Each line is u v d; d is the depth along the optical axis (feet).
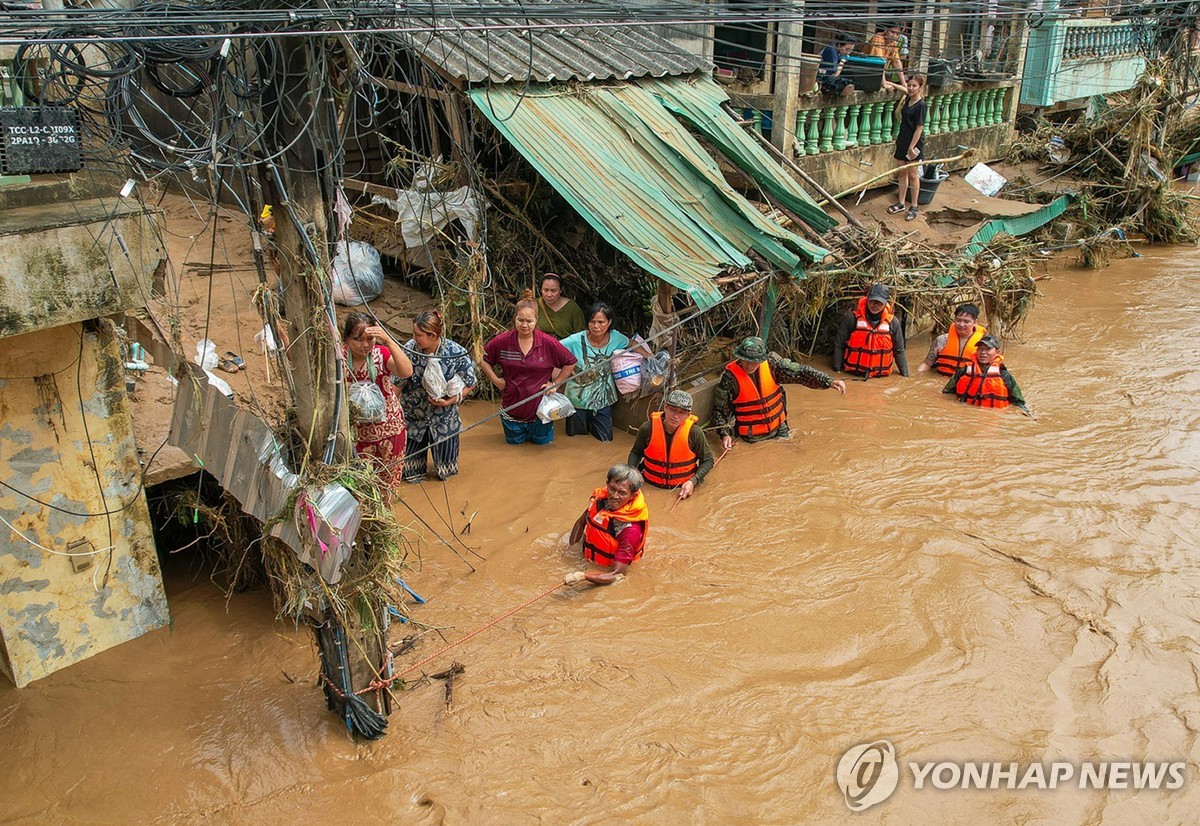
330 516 15.72
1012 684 19.69
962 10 50.67
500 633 20.88
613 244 27.89
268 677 19.52
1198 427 31.45
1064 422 31.83
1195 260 51.93
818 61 41.98
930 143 50.75
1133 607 22.18
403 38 27.45
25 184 16.97
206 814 16.35
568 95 32.17
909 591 22.65
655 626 21.21
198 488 21.56
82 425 18.43
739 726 18.39
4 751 17.49
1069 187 52.60
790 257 32.04
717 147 34.06
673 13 27.27
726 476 28.04
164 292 18.80
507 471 27.81
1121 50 64.49
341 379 16.37
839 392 33.78
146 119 38.47
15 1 21.25
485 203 30.86
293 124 15.26
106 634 19.94
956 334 35.35
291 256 15.78
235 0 15.42
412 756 17.51
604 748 17.78
